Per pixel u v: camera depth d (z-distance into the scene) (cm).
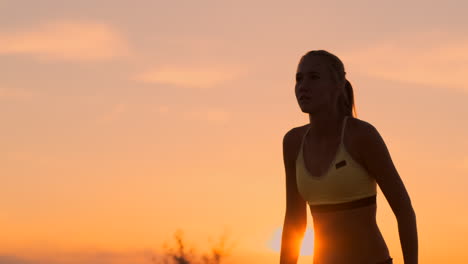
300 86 356
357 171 348
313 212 363
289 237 392
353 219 351
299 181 365
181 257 1411
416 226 354
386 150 347
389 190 349
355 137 348
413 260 355
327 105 354
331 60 356
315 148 361
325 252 358
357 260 350
